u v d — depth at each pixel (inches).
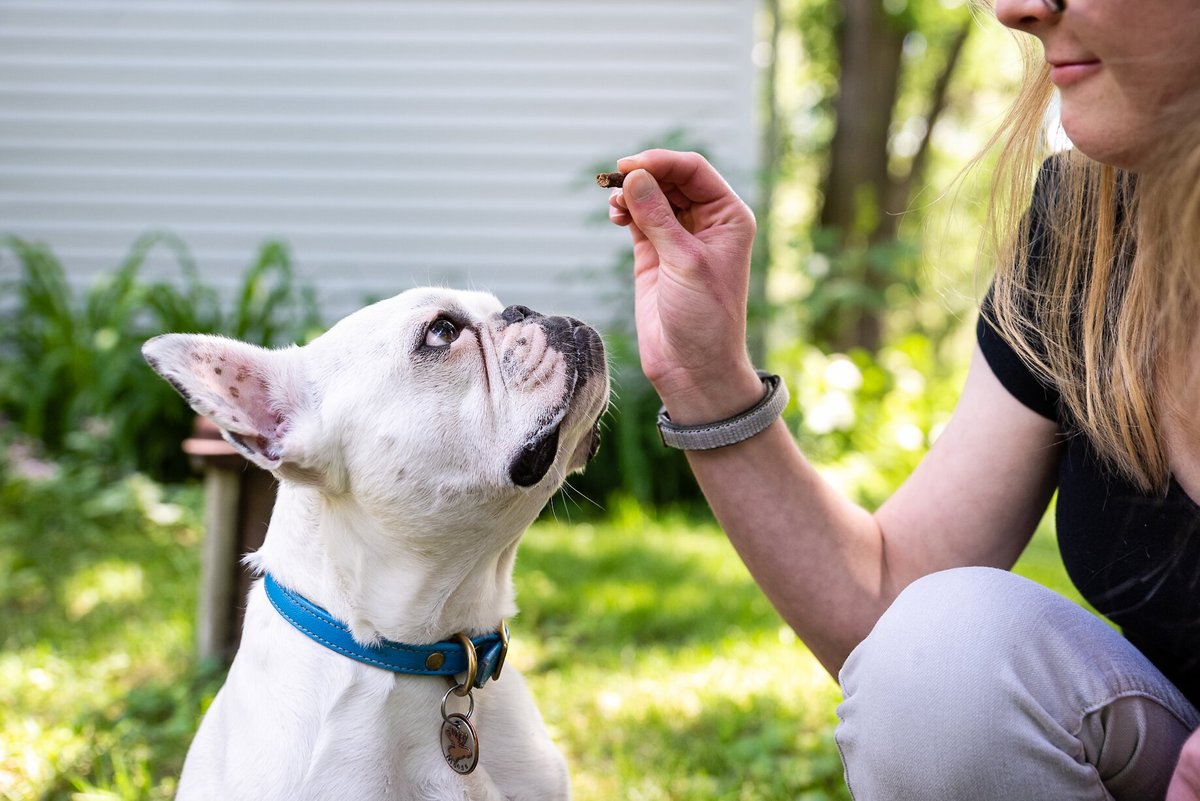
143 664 168.1
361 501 89.7
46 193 323.9
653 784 128.0
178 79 319.9
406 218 320.5
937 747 69.5
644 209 81.4
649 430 276.7
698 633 181.5
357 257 322.0
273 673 88.4
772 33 422.9
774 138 426.0
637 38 312.8
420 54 316.8
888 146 523.2
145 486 250.8
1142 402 70.2
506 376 91.5
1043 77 76.9
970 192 97.8
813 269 357.7
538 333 94.0
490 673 92.3
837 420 303.9
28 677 159.9
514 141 317.4
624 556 223.5
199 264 323.6
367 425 89.4
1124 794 72.9
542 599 193.9
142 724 144.9
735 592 200.7
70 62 320.2
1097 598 78.7
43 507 239.3
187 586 203.5
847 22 514.0
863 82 512.1
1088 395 74.0
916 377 331.3
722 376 83.7
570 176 317.1
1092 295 74.7
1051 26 63.4
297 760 84.7
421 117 318.0
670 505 273.9
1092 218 76.7
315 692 86.9
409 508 88.5
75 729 142.3
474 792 89.2
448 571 90.0
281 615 90.5
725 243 82.1
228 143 321.1
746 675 160.2
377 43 317.1
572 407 92.4
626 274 300.8
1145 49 59.9
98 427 269.0
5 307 315.6
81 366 282.4
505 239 319.9
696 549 231.3
